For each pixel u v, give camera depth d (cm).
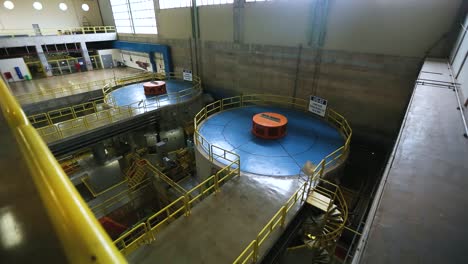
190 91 2006
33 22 2656
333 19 1284
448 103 597
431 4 1006
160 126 1683
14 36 2438
